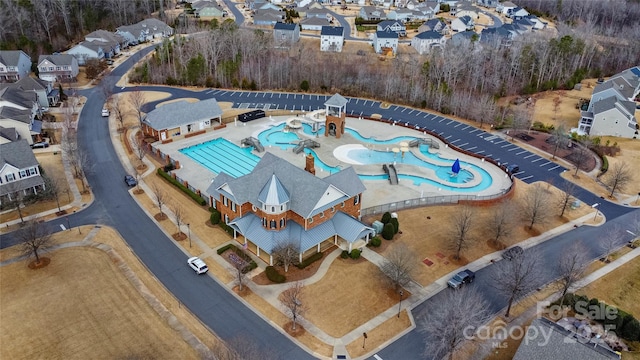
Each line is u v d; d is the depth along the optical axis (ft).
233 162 290.56
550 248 214.28
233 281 186.29
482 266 199.72
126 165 282.36
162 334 159.02
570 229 231.30
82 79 443.32
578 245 200.54
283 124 351.67
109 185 258.78
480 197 252.62
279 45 505.25
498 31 544.21
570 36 475.72
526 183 277.64
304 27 609.42
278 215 194.18
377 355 153.38
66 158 287.48
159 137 307.37
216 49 458.50
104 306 170.91
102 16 593.42
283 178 209.56
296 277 188.44
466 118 382.22
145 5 644.27
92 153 296.10
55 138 316.19
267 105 393.09
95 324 162.40
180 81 437.17
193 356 150.30
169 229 219.41
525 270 168.25
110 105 372.17
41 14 506.48
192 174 270.05
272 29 588.50
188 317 167.32
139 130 332.39
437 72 424.05
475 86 426.92
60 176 266.57
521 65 453.17
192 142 312.09
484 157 302.45
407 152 313.94
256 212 205.67
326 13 651.25
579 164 294.46
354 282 186.60
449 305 155.12
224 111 374.02
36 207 234.99
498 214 216.54
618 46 540.93
